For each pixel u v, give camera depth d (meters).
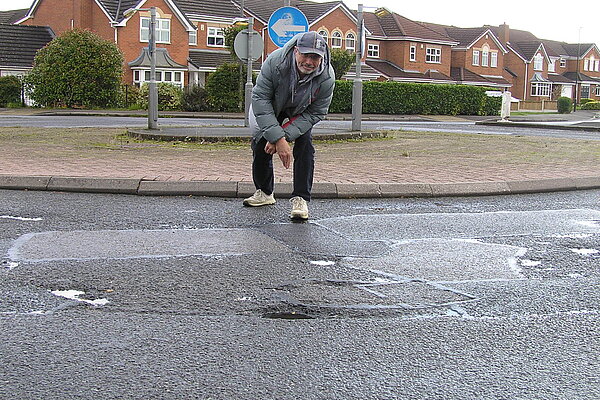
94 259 5.33
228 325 4.00
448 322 4.12
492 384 3.30
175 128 16.64
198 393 3.14
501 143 15.45
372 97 40.03
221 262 5.32
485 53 65.88
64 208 7.30
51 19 46.41
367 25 56.50
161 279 4.85
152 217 6.95
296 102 6.59
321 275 5.02
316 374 3.37
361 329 3.97
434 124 26.83
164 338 3.79
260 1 53.56
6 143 12.89
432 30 60.34
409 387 3.25
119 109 35.69
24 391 3.14
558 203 8.37
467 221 7.12
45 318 4.05
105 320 4.04
